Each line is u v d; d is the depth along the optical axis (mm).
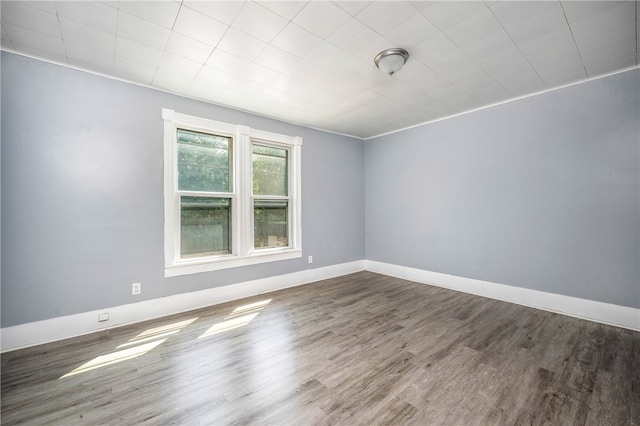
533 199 3188
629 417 1533
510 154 3354
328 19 1877
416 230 4367
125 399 1683
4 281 2223
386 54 2271
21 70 2279
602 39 2139
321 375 1920
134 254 2799
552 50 2293
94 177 2596
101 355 2174
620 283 2662
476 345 2330
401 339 2441
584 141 2844
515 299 3336
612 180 2697
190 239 3236
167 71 2584
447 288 3982
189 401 1663
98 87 2611
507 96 3250
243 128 3553
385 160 4793
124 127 2746
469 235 3750
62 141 2449
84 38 2084
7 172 2227
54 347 2295
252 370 1979
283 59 2385
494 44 2195
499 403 1645
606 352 2197
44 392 1744
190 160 3258
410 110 3668
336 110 3633
